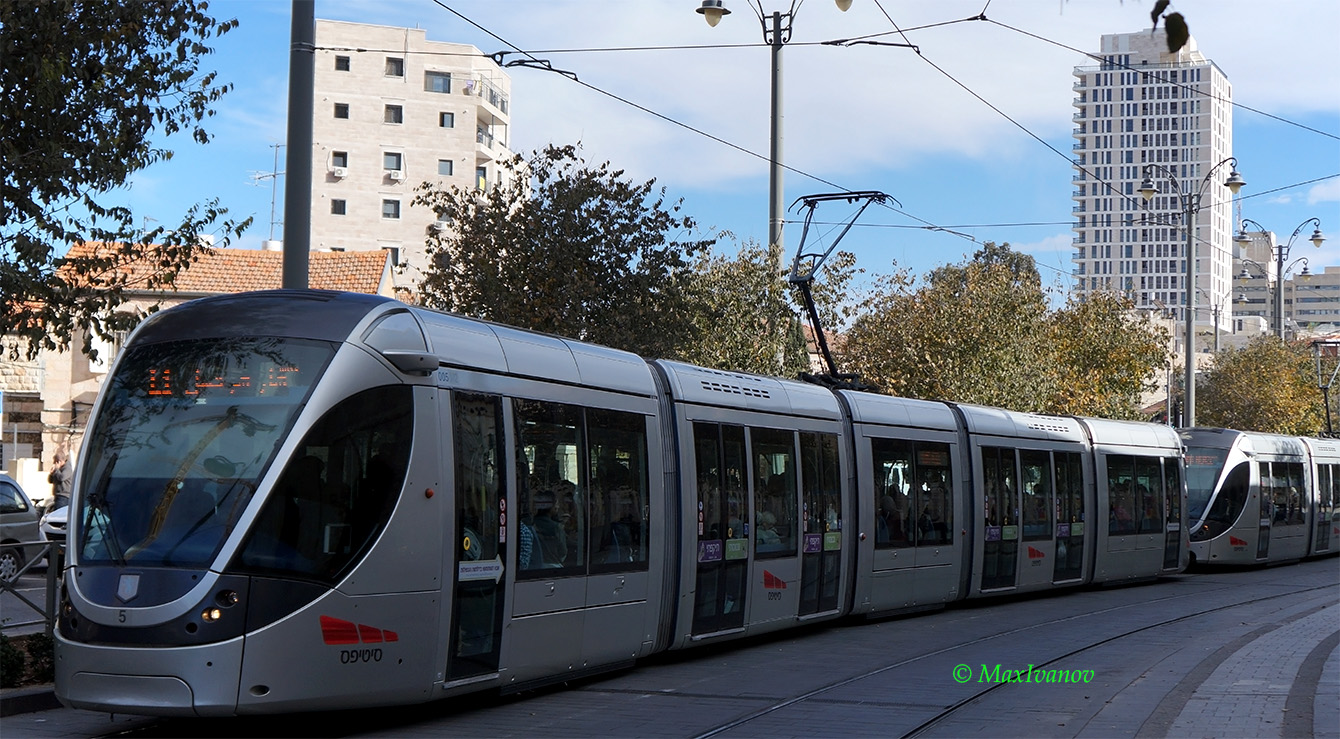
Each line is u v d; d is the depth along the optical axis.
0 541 21.83
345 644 9.80
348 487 9.99
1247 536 32.38
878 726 10.62
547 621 11.95
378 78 85.56
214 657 9.24
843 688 12.70
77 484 10.02
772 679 13.34
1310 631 17.97
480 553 11.05
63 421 41.53
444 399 10.86
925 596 20.00
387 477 10.23
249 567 9.45
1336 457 39.19
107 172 13.14
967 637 17.28
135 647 9.31
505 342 11.95
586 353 13.22
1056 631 18.06
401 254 84.94
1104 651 15.77
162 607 9.31
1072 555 24.48
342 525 9.91
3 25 13.01
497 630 11.27
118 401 10.30
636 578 13.40
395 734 10.15
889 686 12.84
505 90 93.31
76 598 9.57
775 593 16.09
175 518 9.63
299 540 9.69
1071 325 47.44
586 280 21.34
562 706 11.63
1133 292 49.25
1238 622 19.70
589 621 12.60
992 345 38.28
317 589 9.68
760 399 16.27
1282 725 10.28
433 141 86.19
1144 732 10.15
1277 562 35.53
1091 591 25.72
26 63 13.01
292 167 14.47
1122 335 47.38
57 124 13.16
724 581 15.02
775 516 16.22
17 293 12.84
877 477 18.84
